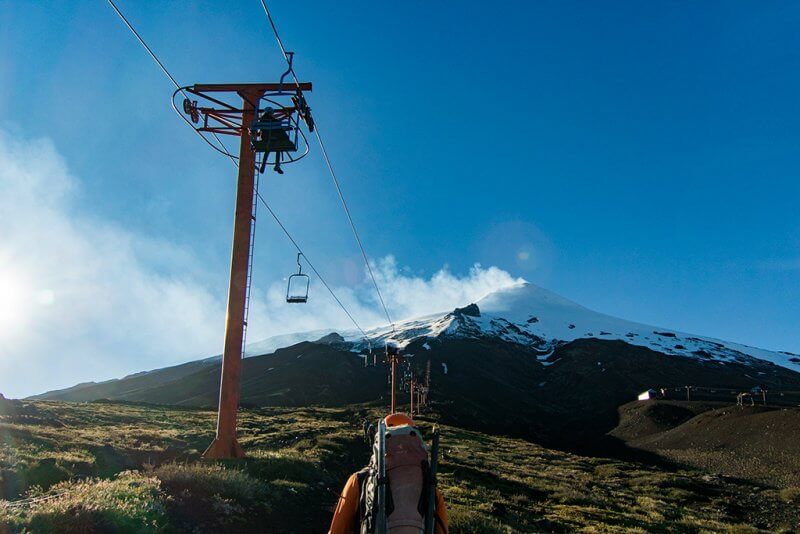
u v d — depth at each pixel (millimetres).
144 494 11211
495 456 55812
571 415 189125
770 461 82062
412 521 3604
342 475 24656
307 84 20797
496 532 16562
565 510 27953
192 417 63875
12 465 16672
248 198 21625
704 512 42094
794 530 38688
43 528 8672
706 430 113750
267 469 18719
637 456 105438
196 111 21828
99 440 26891
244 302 20922
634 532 23703
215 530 11414
